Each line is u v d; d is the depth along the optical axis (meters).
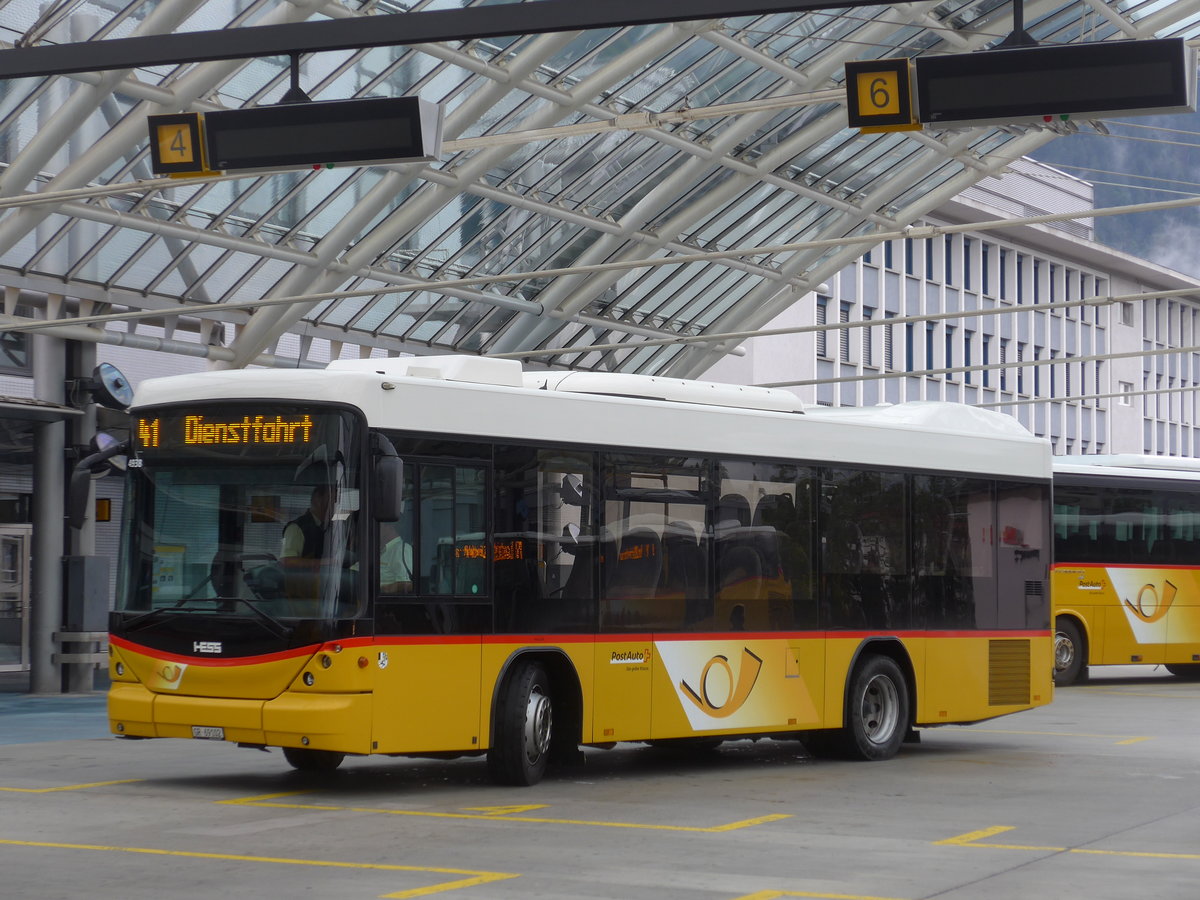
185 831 11.83
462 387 14.36
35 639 27.34
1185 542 31.36
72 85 24.19
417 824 12.22
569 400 15.12
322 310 33.72
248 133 13.01
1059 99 11.32
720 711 15.94
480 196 32.34
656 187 34.94
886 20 31.17
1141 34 32.62
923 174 39.16
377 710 13.41
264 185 28.67
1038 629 19.20
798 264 41.72
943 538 18.27
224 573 13.78
